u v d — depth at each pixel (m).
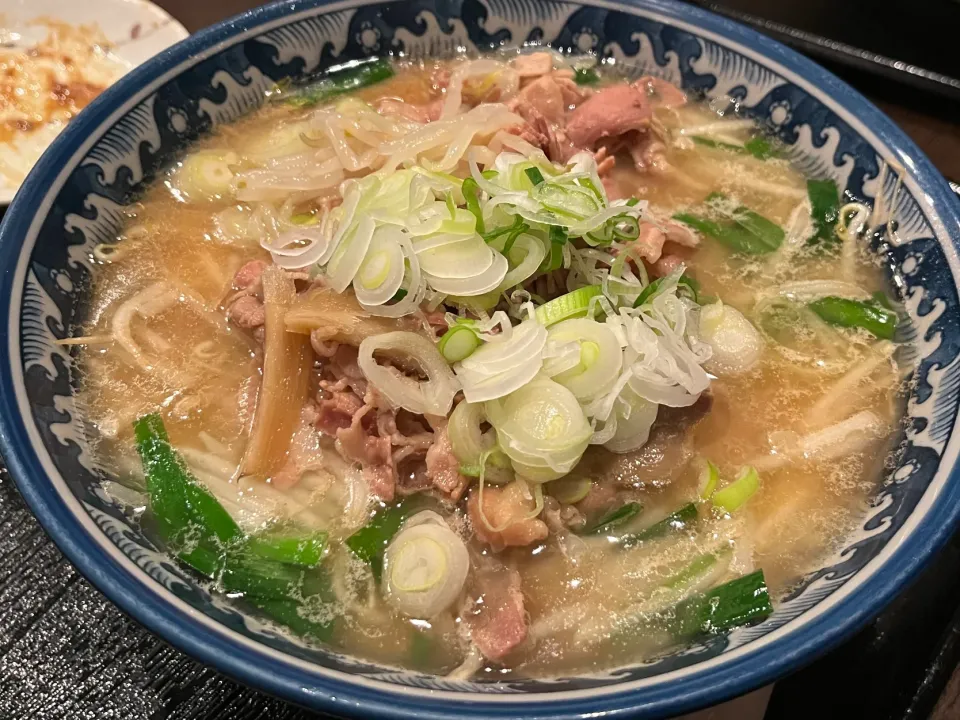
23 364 0.17
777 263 0.24
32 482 0.15
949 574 0.20
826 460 0.19
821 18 0.32
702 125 0.27
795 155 0.25
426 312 0.19
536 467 0.17
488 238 0.19
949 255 0.20
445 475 0.18
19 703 0.17
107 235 0.22
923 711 0.18
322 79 0.27
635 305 0.19
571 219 0.19
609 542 0.18
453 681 0.15
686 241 0.23
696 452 0.19
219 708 0.17
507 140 0.23
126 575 0.14
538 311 0.19
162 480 0.18
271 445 0.19
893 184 0.22
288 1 0.26
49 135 0.28
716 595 0.17
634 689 0.14
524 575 0.18
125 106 0.23
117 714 0.17
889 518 0.17
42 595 0.18
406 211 0.19
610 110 0.25
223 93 0.25
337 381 0.19
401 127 0.24
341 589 0.17
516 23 0.28
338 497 0.18
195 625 0.14
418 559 0.17
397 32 0.28
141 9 0.31
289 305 0.20
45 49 0.30
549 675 0.16
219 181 0.24
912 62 0.31
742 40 0.26
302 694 0.13
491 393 0.18
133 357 0.20
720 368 0.21
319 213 0.23
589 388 0.18
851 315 0.22
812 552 0.17
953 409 0.18
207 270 0.23
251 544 0.17
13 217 0.19
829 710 0.18
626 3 0.27
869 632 0.19
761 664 0.14
